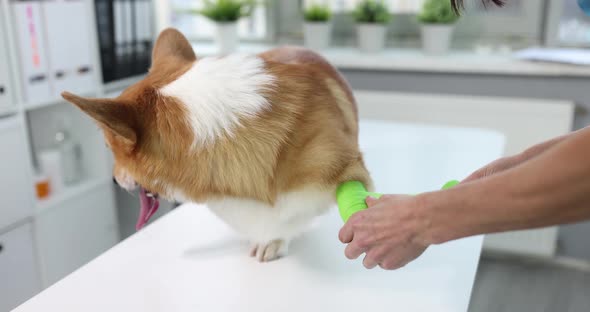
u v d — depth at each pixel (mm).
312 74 864
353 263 872
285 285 812
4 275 1590
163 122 763
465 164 1244
